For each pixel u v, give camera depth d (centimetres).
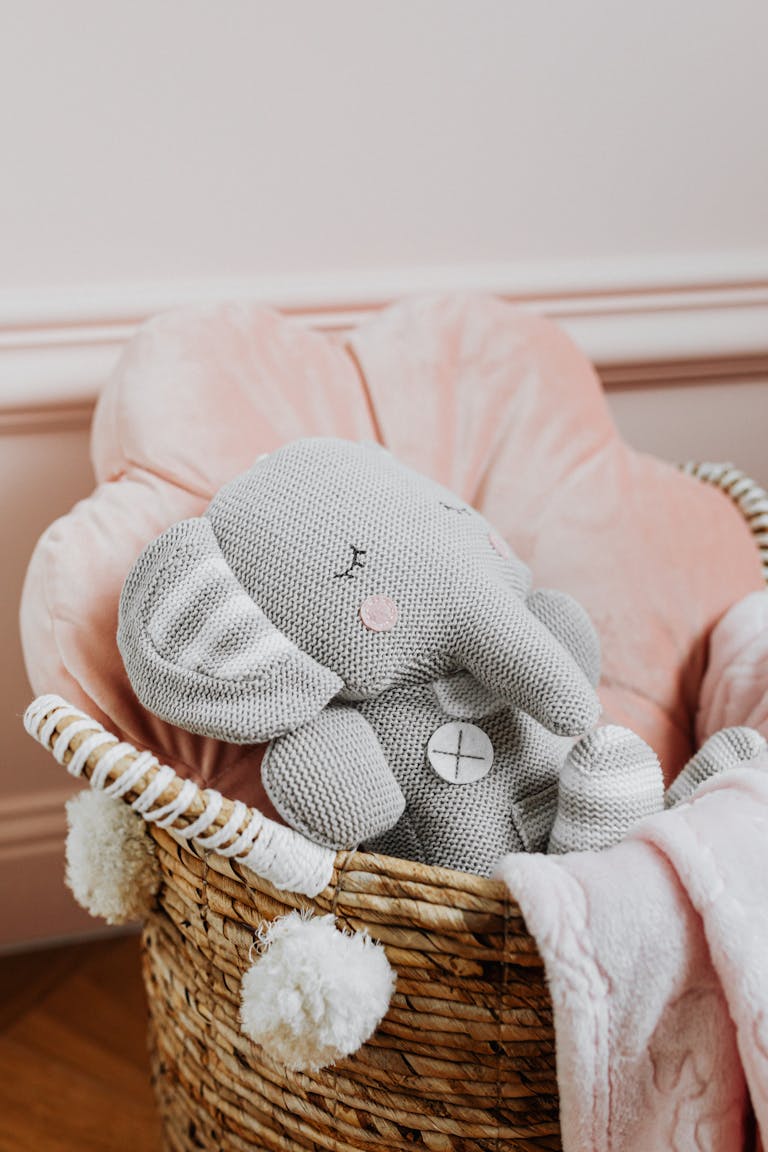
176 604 66
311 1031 56
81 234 102
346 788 62
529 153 110
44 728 61
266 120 103
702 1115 57
